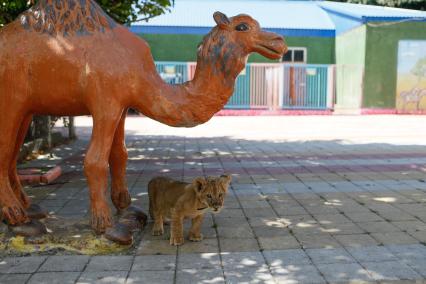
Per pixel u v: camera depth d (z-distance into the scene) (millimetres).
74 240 4367
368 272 3768
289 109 23250
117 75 4125
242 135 14859
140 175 8234
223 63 4133
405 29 22453
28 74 4152
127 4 7648
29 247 4266
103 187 4359
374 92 22906
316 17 26125
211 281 3609
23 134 4750
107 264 3951
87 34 4172
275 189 7020
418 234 4770
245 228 5016
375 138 13727
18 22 4270
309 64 23719
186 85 4285
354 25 23266
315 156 10438
